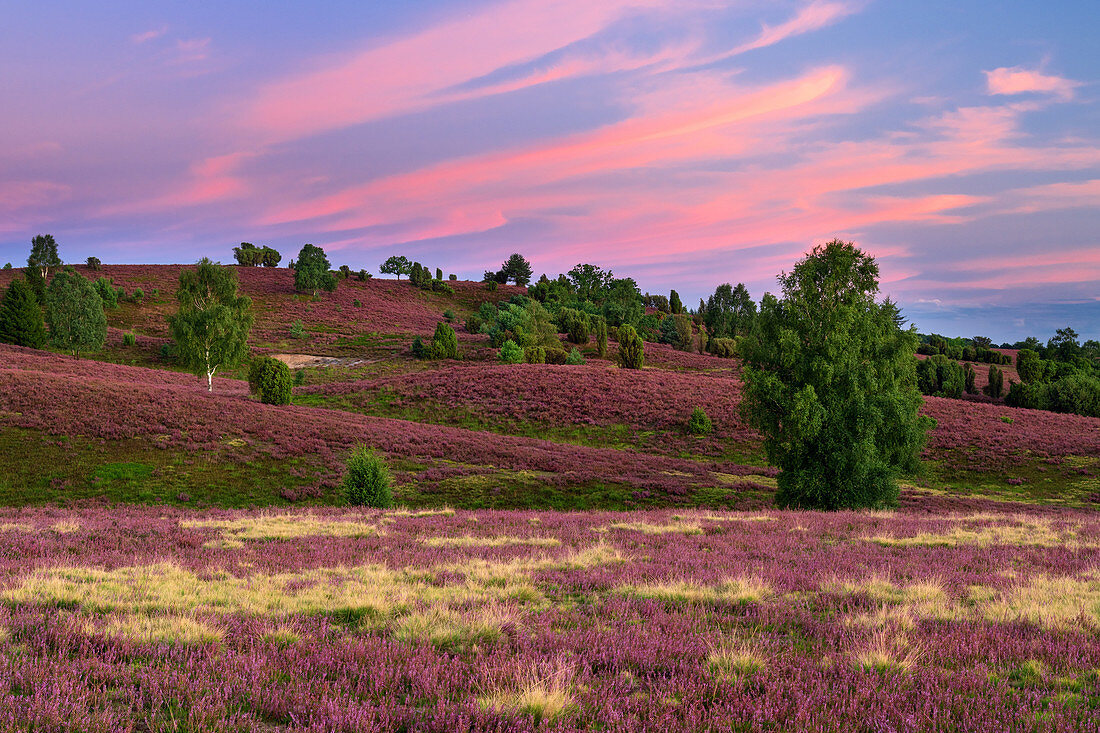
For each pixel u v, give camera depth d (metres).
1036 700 5.49
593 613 8.99
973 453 47.69
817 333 30.72
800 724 4.87
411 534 18.03
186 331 58.09
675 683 5.85
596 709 5.27
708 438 52.94
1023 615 8.53
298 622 7.74
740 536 18.06
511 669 5.94
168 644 6.57
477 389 65.81
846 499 29.47
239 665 5.96
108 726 4.48
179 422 39.41
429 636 7.18
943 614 8.66
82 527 17.64
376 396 66.44
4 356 60.88
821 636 7.73
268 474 34.12
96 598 8.71
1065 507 37.06
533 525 20.44
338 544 15.85
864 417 29.12
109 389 43.59
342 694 5.38
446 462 39.81
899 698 5.41
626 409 59.31
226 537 16.66
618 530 19.52
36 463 30.88
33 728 4.43
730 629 8.08
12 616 7.33
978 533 18.91
